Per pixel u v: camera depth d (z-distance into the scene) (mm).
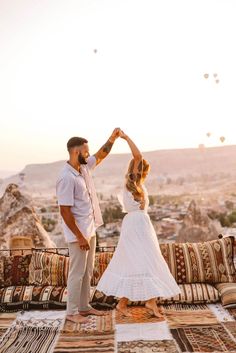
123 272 4574
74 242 4586
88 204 4691
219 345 3826
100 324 4480
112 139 4980
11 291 5133
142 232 4629
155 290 4438
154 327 4332
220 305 5027
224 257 5500
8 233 7559
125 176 4789
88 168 4852
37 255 5504
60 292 5090
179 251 5508
